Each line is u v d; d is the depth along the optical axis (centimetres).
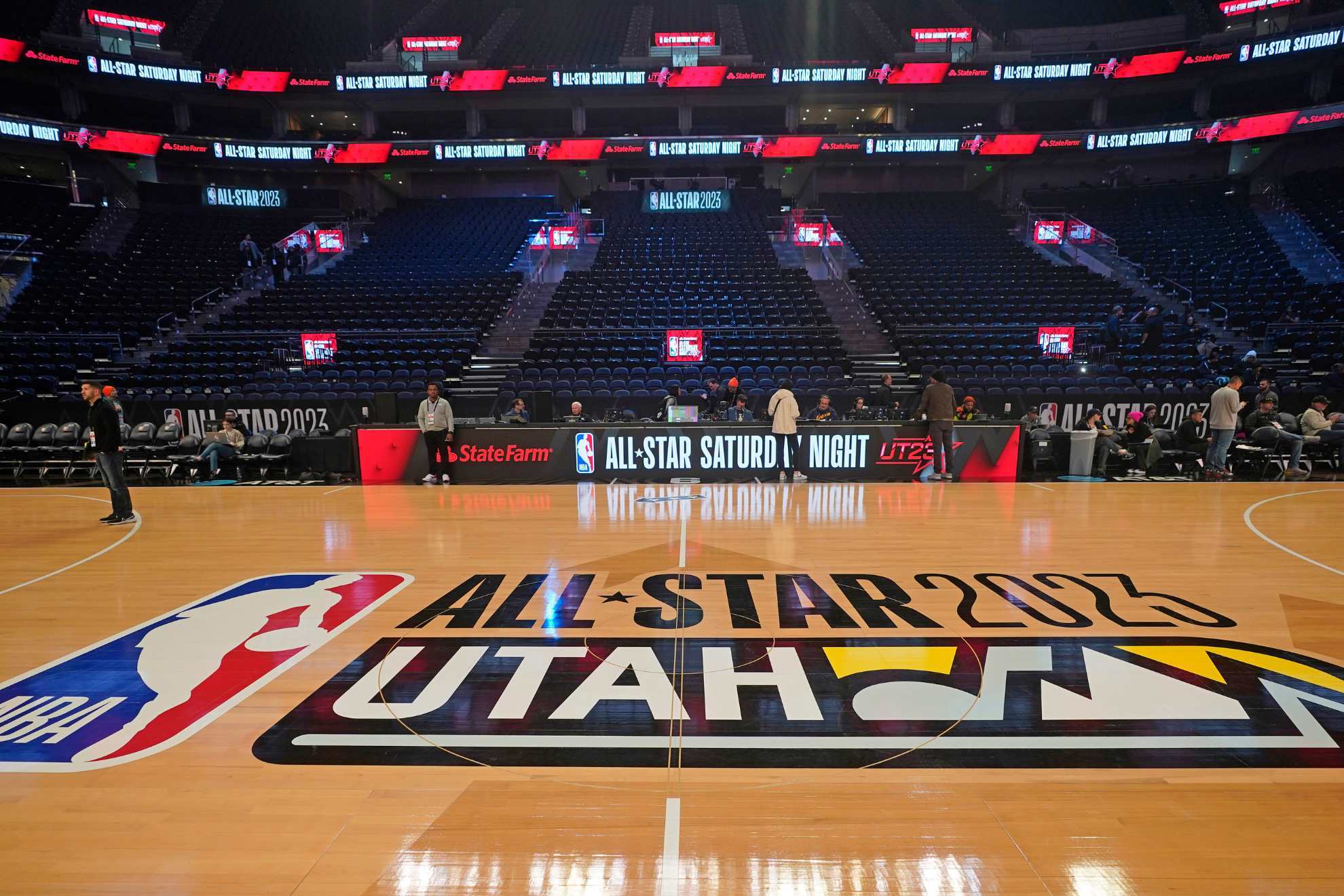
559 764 216
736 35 2652
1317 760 216
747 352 1311
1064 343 1262
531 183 2434
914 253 1794
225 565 451
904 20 2652
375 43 2533
